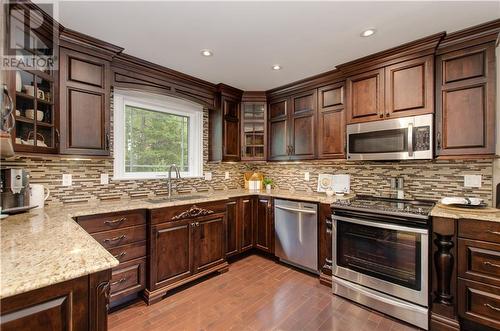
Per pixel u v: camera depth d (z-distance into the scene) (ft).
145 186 9.20
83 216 6.07
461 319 5.98
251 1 5.22
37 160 6.82
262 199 10.65
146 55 7.80
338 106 9.01
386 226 6.58
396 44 7.15
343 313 6.62
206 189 11.34
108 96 7.25
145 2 5.22
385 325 6.15
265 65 8.64
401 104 7.38
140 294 7.33
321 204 8.52
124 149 8.82
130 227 6.93
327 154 9.33
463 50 6.54
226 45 7.18
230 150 11.21
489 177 6.91
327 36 6.68
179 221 7.84
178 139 10.76
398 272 6.45
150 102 9.59
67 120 6.42
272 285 8.14
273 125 11.41
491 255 5.42
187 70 9.06
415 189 8.21
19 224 4.72
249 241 10.75
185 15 5.69
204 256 8.52
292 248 9.41
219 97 10.91
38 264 2.91
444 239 5.95
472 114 6.41
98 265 2.95
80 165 7.64
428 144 6.86
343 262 7.52
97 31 6.38
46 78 5.89
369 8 5.49
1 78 4.72
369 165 9.30
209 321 6.23
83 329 2.95
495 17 5.82
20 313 2.53
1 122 4.40
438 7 5.45
